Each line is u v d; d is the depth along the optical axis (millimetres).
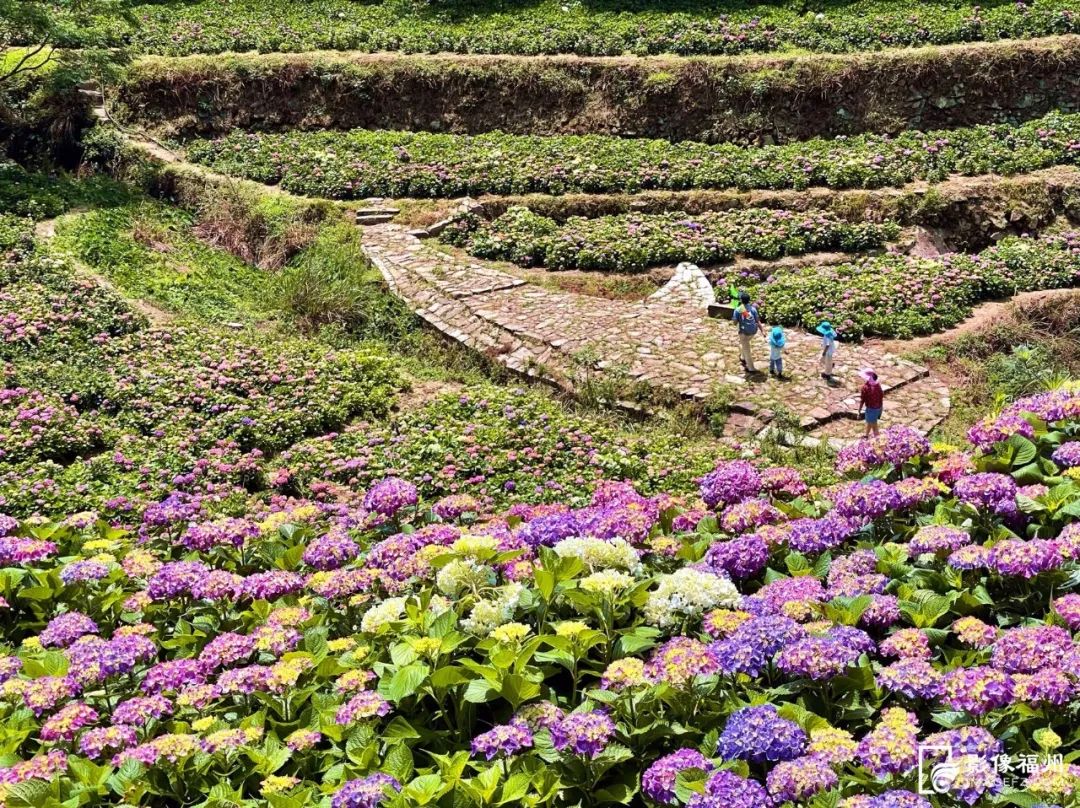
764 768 6074
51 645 8844
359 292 23297
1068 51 32344
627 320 21891
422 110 34000
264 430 17969
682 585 7539
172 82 32969
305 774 6879
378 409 19125
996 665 6535
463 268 24781
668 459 16875
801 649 6629
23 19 29438
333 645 7773
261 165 30297
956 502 8602
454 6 38906
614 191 28875
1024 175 28938
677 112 33094
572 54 34781
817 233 26406
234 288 24375
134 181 29344
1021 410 9664
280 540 10664
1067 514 8086
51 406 18016
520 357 20875
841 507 8570
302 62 33938
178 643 8602
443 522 11016
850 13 36188
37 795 6418
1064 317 23172
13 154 30391
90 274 23141
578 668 7352
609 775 6445
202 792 6766
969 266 24547
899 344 21859
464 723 6984
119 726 7176
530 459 17000
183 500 15570
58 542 11141
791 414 18094
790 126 32562
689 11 37062
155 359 20000
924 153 29812
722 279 25172
